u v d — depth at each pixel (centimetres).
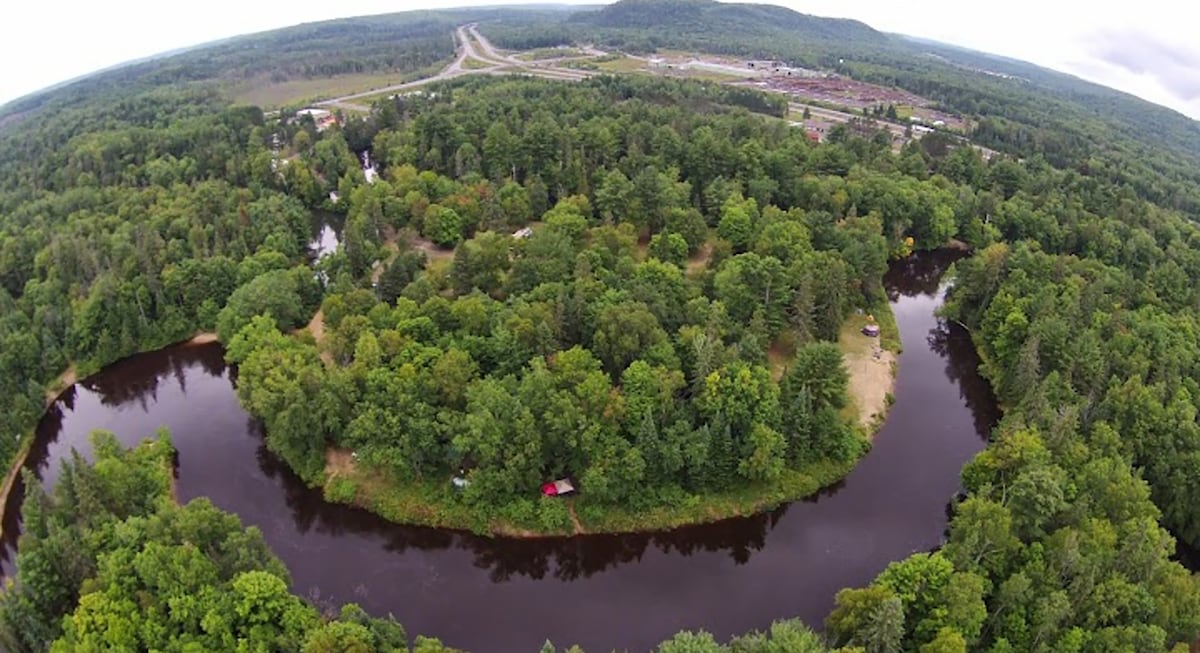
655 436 12006
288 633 8894
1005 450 11481
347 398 12688
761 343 14975
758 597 11031
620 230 19450
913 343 18262
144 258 18150
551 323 13988
